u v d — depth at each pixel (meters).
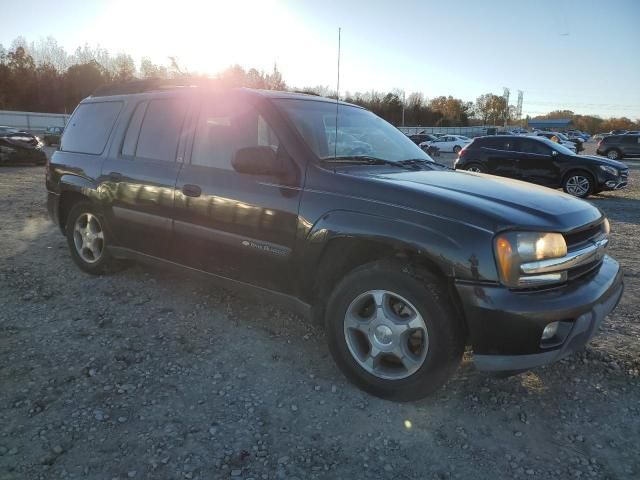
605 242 3.14
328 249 3.08
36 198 10.03
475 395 3.03
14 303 4.27
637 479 2.37
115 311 4.14
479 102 109.50
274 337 3.73
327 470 2.39
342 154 3.48
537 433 2.70
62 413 2.75
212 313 4.13
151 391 2.99
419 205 2.80
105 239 4.65
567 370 3.33
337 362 3.10
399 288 2.77
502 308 2.54
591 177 12.64
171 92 4.20
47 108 71.50
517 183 3.53
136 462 2.40
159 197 3.96
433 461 2.47
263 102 3.58
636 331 3.93
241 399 2.94
